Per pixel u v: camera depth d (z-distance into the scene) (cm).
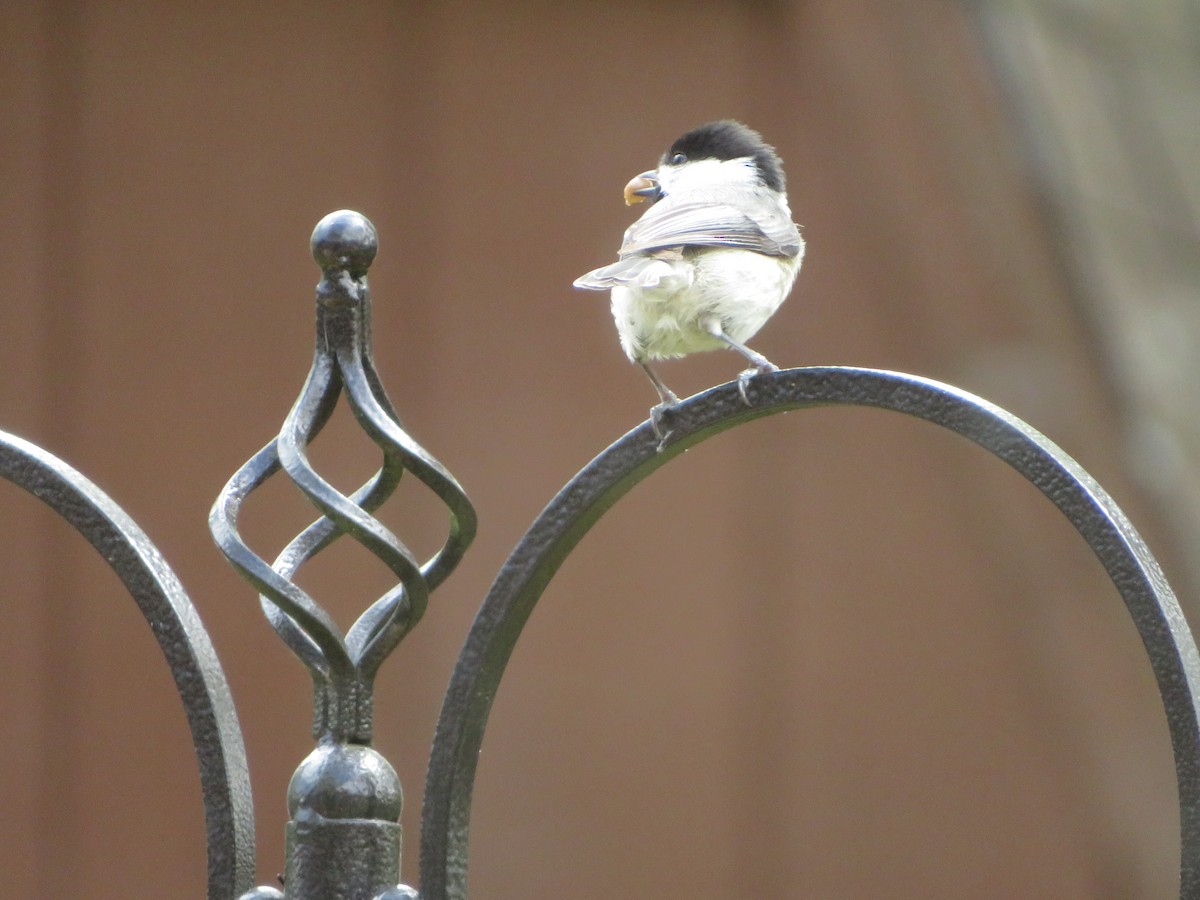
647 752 949
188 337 937
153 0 962
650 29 1000
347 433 924
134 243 941
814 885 949
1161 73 1052
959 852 957
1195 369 989
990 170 988
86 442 916
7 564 901
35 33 943
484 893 919
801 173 988
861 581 979
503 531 942
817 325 977
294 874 356
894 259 980
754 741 961
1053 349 982
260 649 909
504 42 994
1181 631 322
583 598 962
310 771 360
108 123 948
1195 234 1009
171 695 905
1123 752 964
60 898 875
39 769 884
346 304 372
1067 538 977
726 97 995
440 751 377
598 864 931
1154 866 952
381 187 970
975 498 984
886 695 970
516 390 961
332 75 976
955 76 991
